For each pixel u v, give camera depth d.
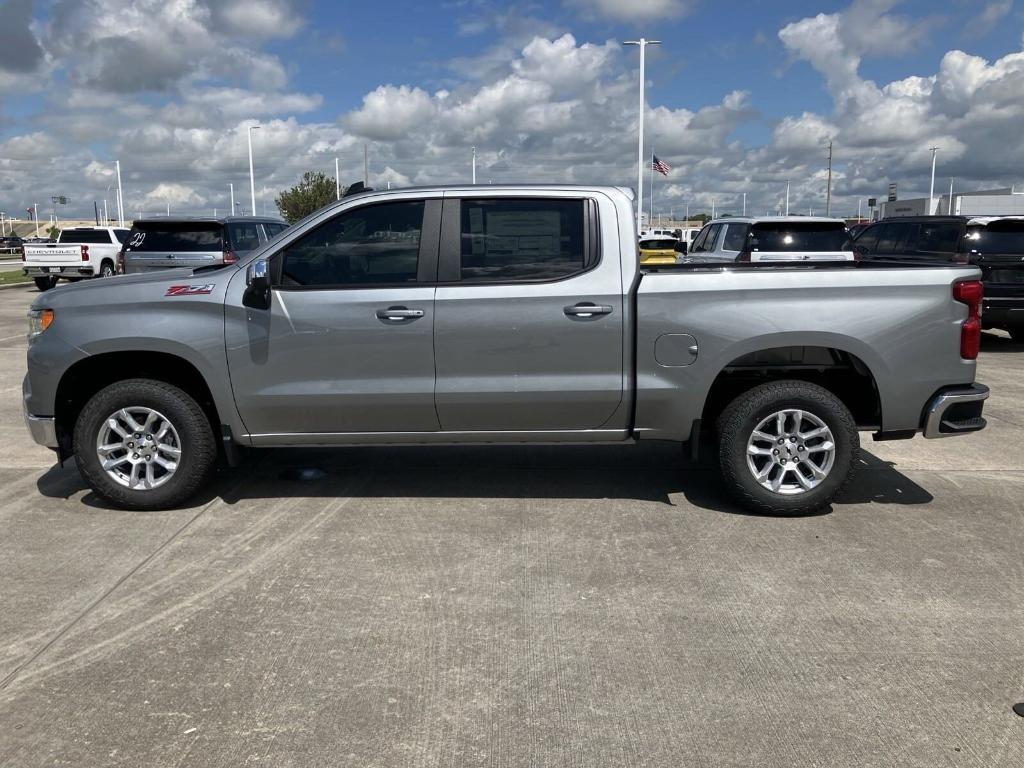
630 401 5.17
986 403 8.77
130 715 3.18
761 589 4.24
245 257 5.26
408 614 3.98
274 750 2.96
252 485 5.94
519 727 3.10
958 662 3.53
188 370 5.51
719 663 3.54
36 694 3.32
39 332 5.26
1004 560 4.59
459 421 5.24
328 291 5.13
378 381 5.16
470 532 5.03
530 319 5.09
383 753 2.95
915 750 2.95
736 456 5.19
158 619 3.94
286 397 5.19
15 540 4.92
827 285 5.04
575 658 3.58
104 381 5.57
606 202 5.14
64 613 4.00
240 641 3.73
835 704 3.23
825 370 5.46
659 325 5.08
